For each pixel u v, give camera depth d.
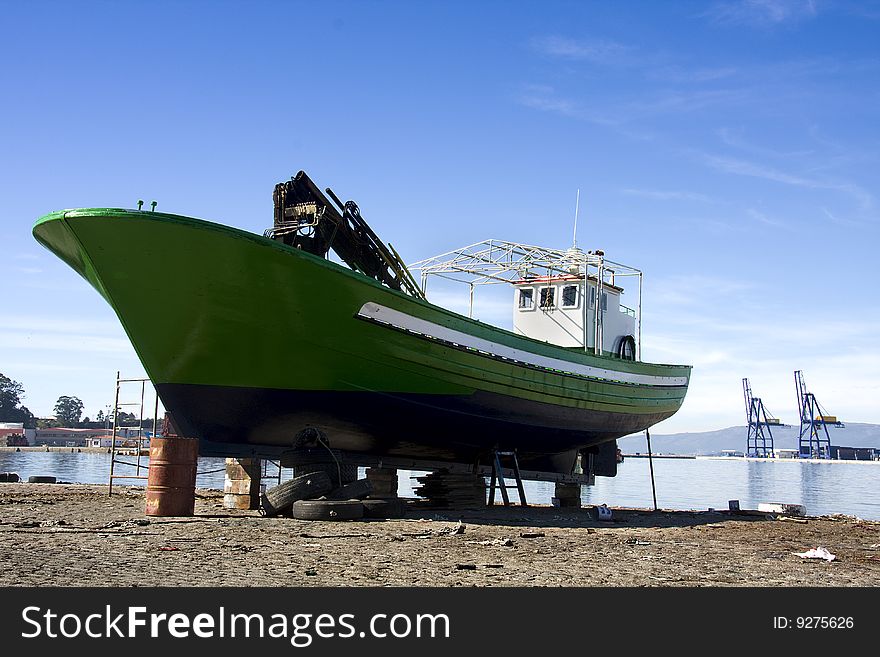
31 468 53.19
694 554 10.62
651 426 24.73
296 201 14.95
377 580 7.79
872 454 148.38
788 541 12.84
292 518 13.17
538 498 30.84
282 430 15.04
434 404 16.02
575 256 21.05
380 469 18.31
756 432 154.12
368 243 16.77
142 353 13.97
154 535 10.79
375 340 14.54
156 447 13.62
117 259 12.61
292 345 13.88
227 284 12.94
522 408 17.98
